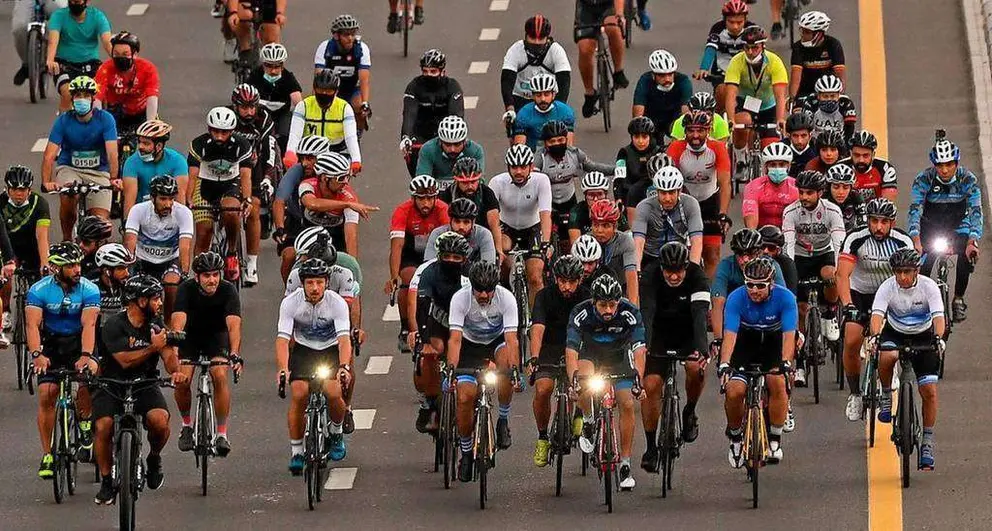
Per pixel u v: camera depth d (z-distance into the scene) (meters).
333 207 57.59
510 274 61.56
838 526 48.25
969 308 62.59
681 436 51.50
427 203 55.47
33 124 78.06
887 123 75.62
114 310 54.12
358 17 87.44
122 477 46.62
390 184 73.00
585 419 49.81
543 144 61.47
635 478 51.91
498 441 51.91
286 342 49.81
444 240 51.12
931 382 50.50
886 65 80.31
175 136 76.12
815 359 56.00
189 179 63.62
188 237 58.62
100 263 51.22
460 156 60.16
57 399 50.66
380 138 76.56
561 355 50.12
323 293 49.94
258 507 50.38
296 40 84.75
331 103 65.25
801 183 56.28
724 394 55.09
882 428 54.62
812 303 56.38
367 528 48.81
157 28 86.94
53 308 50.69
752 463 49.44
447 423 50.75
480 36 85.19
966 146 73.44
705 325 49.28
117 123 68.50
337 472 52.81
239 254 64.62
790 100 69.69
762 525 48.41
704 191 60.34
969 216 59.12
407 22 82.44
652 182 58.66
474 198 56.41
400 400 57.72
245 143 63.41
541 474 52.34
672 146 60.34
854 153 60.31
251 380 59.09
